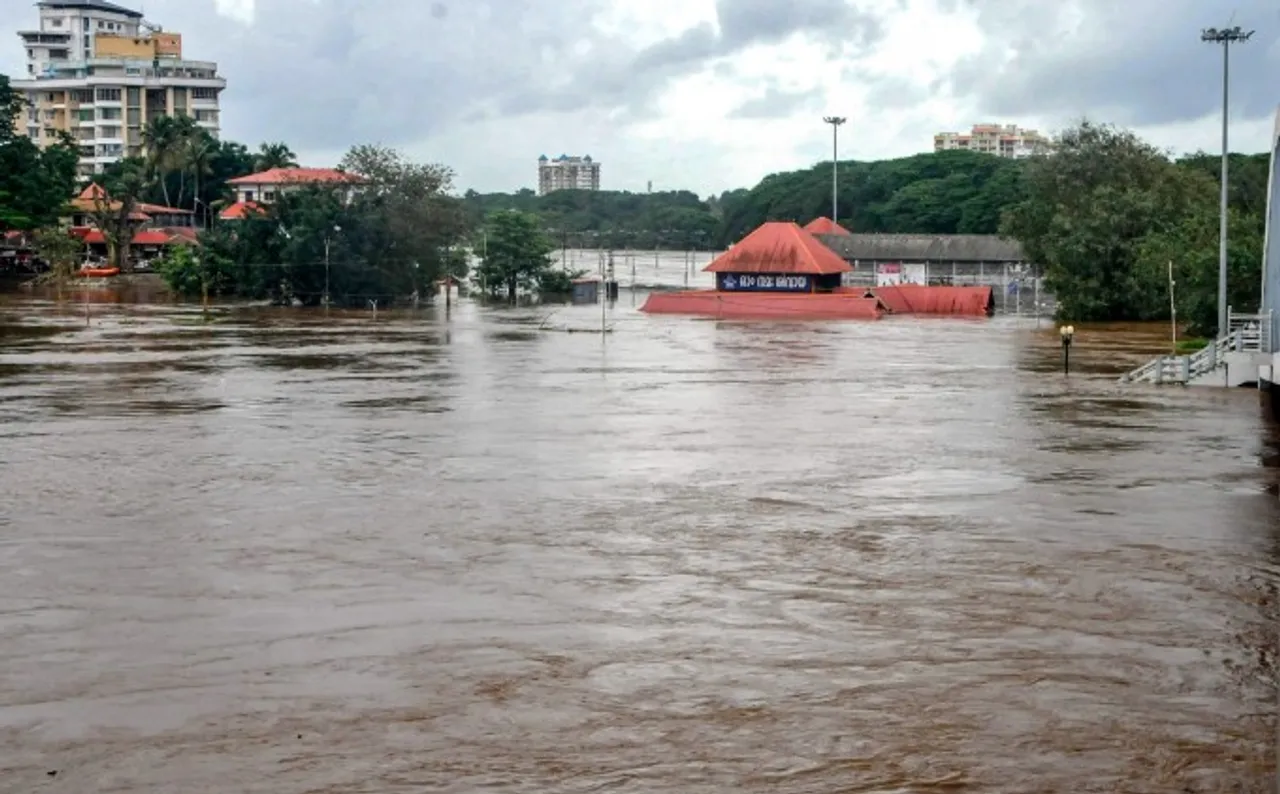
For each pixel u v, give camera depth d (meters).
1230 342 51.19
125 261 140.75
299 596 20.61
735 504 27.83
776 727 15.23
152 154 155.00
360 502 27.92
